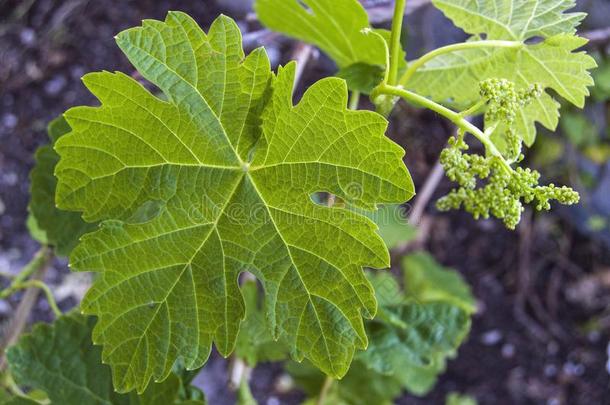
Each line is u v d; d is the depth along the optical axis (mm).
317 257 331
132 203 330
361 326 328
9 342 498
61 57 888
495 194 332
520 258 988
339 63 451
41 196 452
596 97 815
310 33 436
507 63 396
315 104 318
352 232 325
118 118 319
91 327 423
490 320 974
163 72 320
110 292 327
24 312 503
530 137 412
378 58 410
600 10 847
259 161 335
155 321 333
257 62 325
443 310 475
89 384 419
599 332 976
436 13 826
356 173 323
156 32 318
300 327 333
